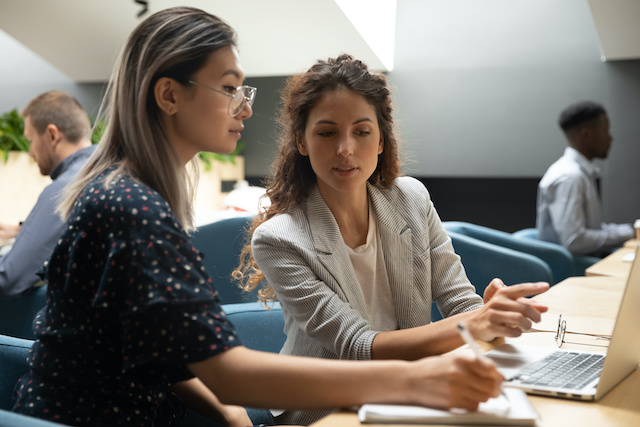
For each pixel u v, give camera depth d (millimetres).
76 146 2520
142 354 884
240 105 1092
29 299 2248
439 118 4305
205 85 1055
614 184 4027
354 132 1324
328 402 857
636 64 3947
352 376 854
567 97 4086
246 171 4629
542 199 3674
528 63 4141
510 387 935
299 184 1417
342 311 1261
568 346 1220
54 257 979
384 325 1425
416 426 786
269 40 3941
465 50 4242
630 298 904
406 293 1426
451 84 4270
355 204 1408
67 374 983
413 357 1174
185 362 883
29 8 3953
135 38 1062
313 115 1333
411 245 1442
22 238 2240
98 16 3908
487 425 787
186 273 907
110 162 1052
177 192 1061
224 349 888
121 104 1051
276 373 870
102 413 981
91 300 955
